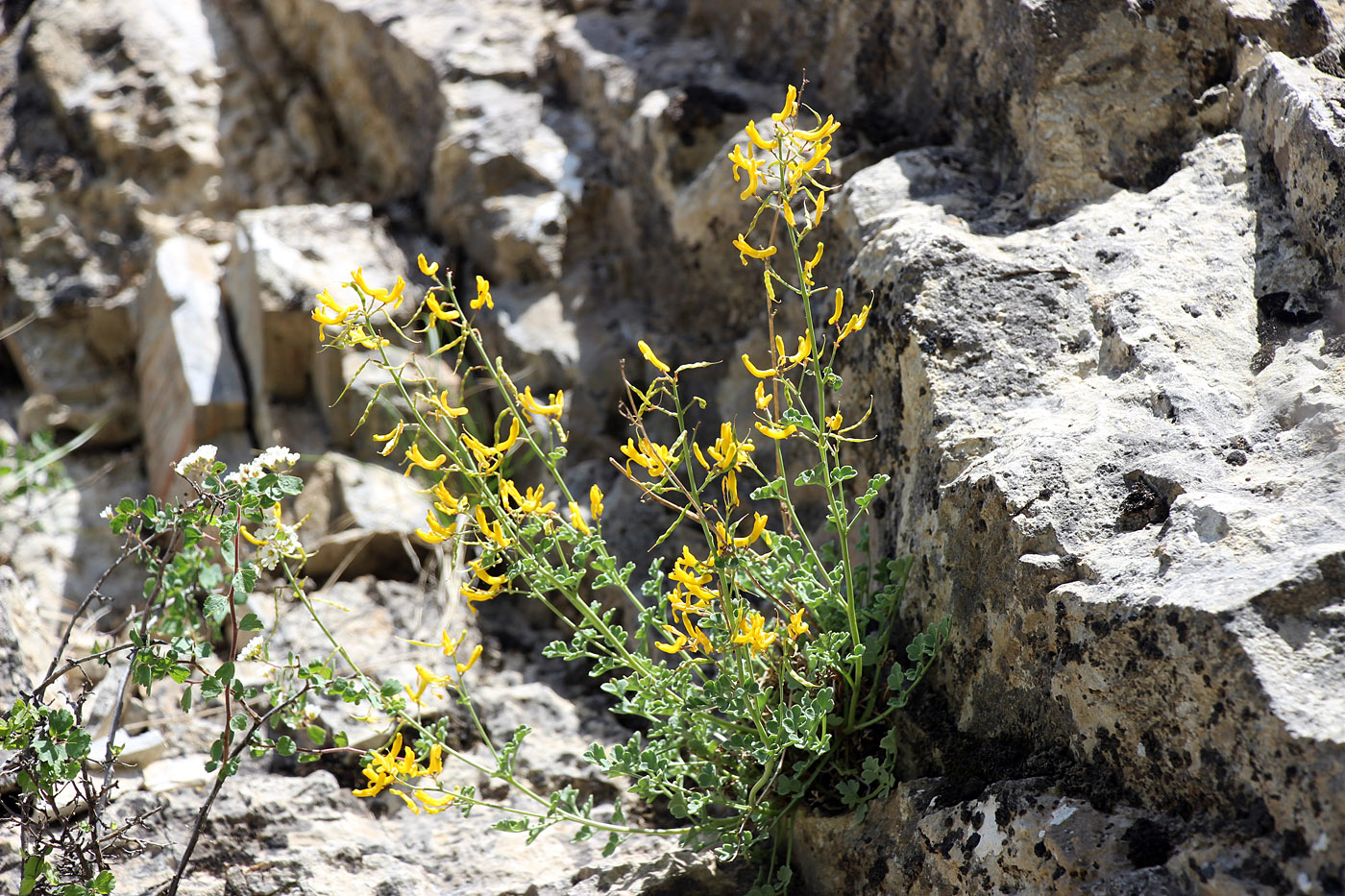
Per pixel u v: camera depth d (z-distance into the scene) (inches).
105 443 184.5
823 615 99.3
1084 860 75.1
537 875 103.7
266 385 157.6
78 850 90.9
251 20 217.9
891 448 107.7
